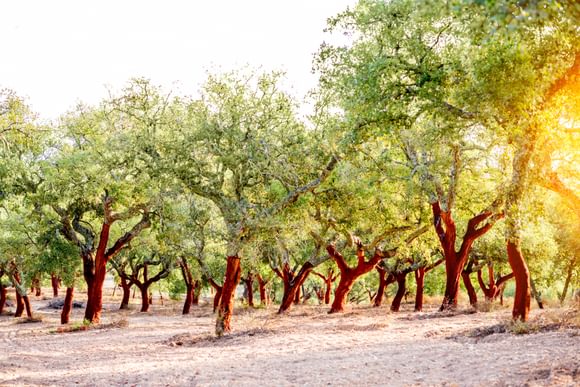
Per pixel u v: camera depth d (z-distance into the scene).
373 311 35.75
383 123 16.16
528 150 14.75
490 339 15.88
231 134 23.80
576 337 13.73
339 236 34.25
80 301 64.06
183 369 15.49
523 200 15.59
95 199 32.41
